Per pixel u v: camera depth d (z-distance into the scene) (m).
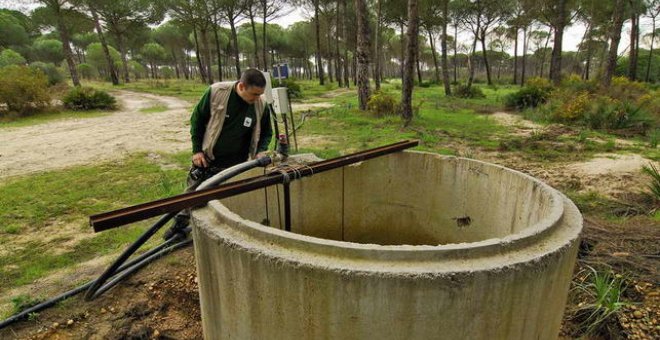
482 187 2.95
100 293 3.07
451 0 27.23
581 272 3.35
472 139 8.86
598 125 10.26
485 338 1.56
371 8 28.94
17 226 4.36
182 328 2.85
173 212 1.87
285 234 1.60
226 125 3.03
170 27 46.22
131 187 5.65
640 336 2.72
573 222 1.90
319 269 1.45
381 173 3.40
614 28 16.08
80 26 29.94
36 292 3.18
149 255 3.41
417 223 3.44
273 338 1.67
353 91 24.47
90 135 9.88
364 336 1.51
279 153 3.08
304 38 45.88
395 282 1.41
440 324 1.49
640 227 4.21
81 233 4.23
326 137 8.95
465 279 1.43
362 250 1.48
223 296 1.79
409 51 10.64
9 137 9.73
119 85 30.23
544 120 11.54
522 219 2.53
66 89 19.52
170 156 7.51
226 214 1.80
